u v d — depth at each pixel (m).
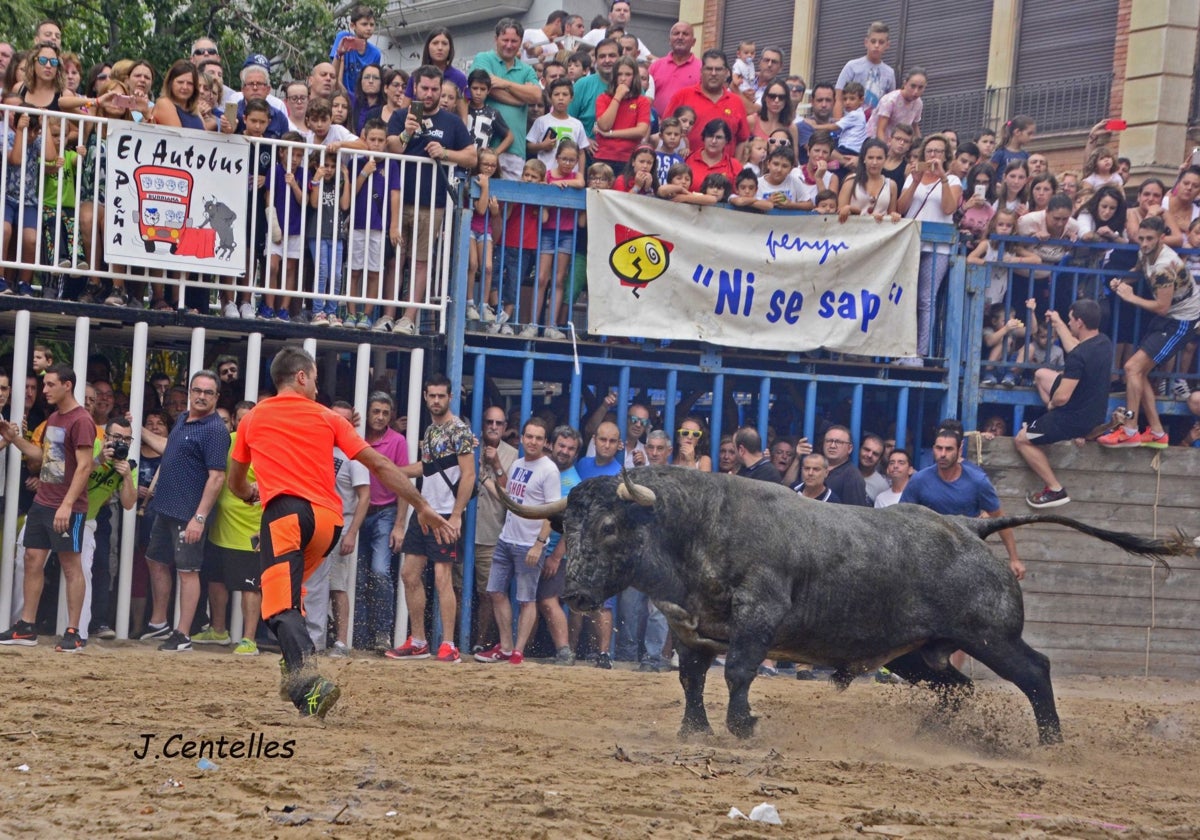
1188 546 11.77
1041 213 18.48
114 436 15.16
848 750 10.77
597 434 16.61
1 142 15.76
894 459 16.98
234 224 15.83
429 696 12.60
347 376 19.30
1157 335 17.84
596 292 17.14
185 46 24.89
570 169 17.67
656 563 10.63
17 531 15.38
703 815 7.57
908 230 17.91
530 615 16.31
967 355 18.19
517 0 32.28
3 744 8.62
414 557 16.05
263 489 10.10
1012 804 8.66
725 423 21.08
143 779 7.72
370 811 7.17
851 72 22.27
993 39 28.28
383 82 18.06
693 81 20.34
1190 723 13.70
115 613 16.38
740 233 17.53
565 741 10.06
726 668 10.59
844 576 10.92
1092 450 17.88
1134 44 26.17
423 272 17.03
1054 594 17.83
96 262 15.85
